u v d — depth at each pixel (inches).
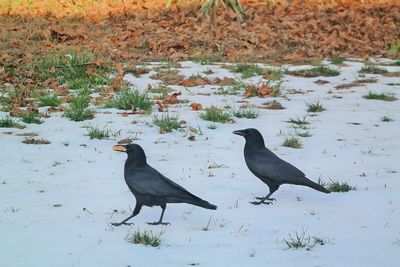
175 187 380.5
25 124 629.6
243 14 1126.4
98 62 855.7
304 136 603.2
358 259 338.6
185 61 936.3
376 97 753.6
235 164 522.9
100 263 329.1
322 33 1069.8
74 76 826.8
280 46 1015.0
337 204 433.7
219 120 650.2
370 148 569.0
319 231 381.1
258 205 430.9
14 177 476.4
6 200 427.8
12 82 804.0
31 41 1018.7
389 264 332.5
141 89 785.6
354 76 858.8
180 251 347.6
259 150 437.4
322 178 488.1
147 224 392.8
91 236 369.1
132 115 671.8
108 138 587.8
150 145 571.2
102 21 1131.3
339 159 537.0
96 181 473.4
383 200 440.5
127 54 944.3
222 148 567.5
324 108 708.7
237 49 992.2
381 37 1067.9
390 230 383.2
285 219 402.9
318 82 832.3
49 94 752.3
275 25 1088.8
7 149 545.0
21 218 395.2
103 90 774.5
